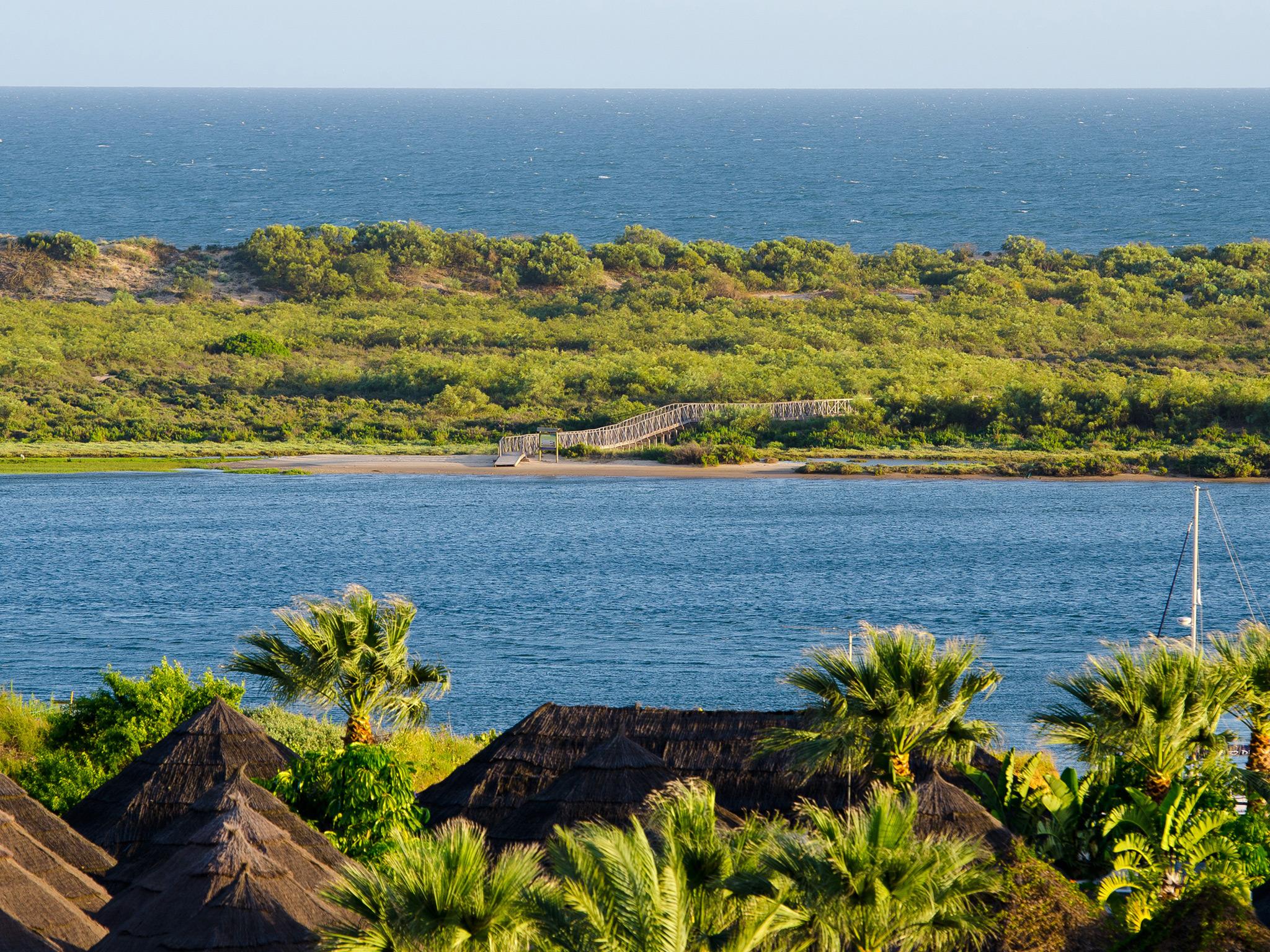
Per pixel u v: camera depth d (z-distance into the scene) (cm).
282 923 4034
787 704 11406
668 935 3212
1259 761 6047
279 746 6072
